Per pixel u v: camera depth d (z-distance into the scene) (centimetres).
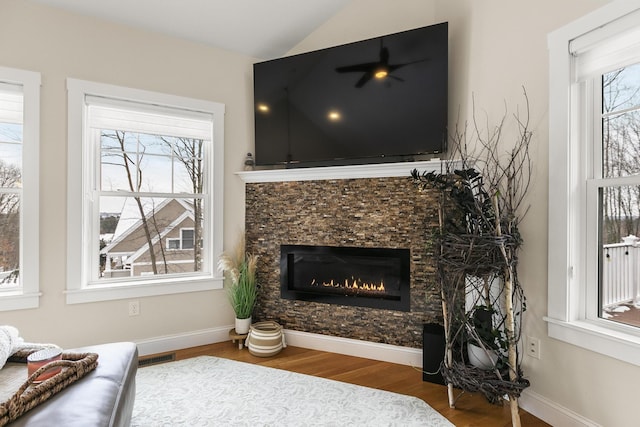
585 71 181
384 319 283
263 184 323
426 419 198
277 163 318
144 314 288
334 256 302
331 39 322
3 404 106
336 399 219
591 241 184
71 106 260
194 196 316
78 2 256
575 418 179
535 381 203
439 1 282
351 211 291
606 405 167
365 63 286
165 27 289
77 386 131
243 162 331
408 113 271
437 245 212
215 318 317
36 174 249
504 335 211
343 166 282
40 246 252
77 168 263
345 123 293
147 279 299
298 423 194
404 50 272
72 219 261
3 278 251
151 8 271
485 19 238
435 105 262
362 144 287
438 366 239
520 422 191
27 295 246
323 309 303
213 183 315
